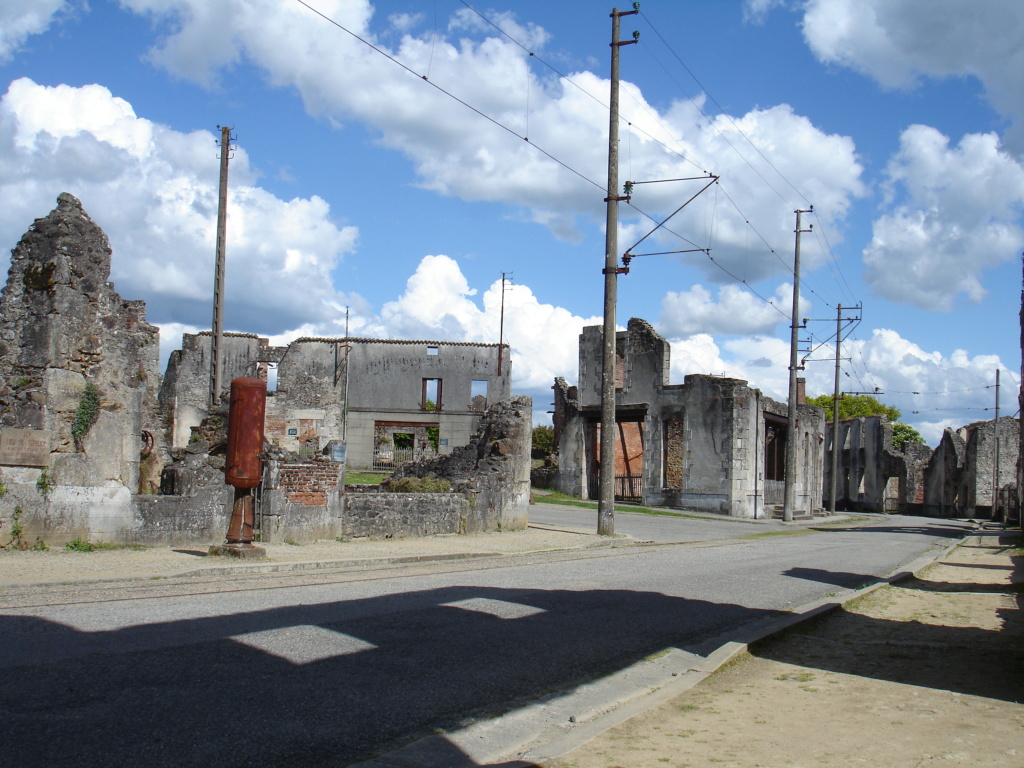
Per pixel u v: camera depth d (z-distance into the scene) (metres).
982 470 57.59
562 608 10.11
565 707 6.28
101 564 11.90
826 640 9.42
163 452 20.69
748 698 6.75
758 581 14.09
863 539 27.58
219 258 30.22
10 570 10.82
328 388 46.19
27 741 4.67
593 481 42.97
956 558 21.38
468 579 12.16
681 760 5.14
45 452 13.15
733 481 38.28
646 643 8.62
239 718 5.33
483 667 7.11
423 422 53.97
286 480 16.22
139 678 5.97
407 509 18.62
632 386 41.94
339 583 11.07
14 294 13.41
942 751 5.40
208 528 14.71
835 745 5.51
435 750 5.12
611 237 21.58
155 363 20.86
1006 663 8.28
